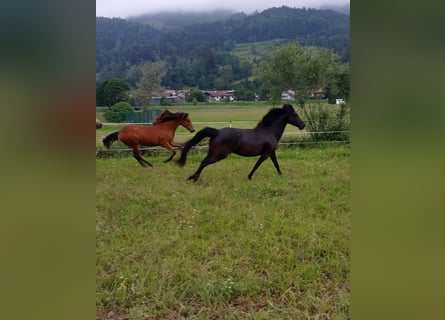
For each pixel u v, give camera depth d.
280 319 2.46
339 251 3.10
